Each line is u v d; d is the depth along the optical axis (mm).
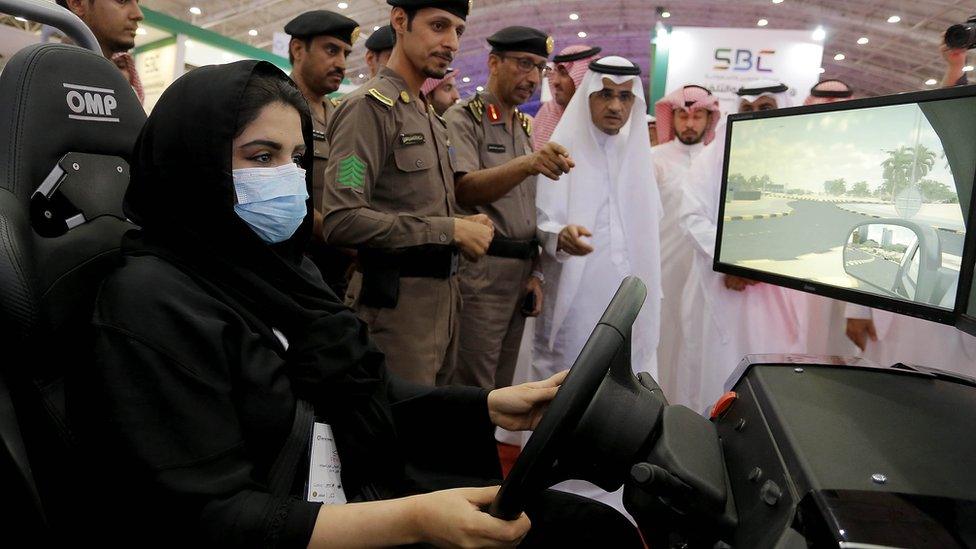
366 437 1019
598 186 2391
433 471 1186
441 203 1939
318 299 1020
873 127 1373
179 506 744
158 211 908
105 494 820
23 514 811
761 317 2436
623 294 841
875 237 1359
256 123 914
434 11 1833
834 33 9664
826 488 636
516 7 10289
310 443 939
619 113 2307
